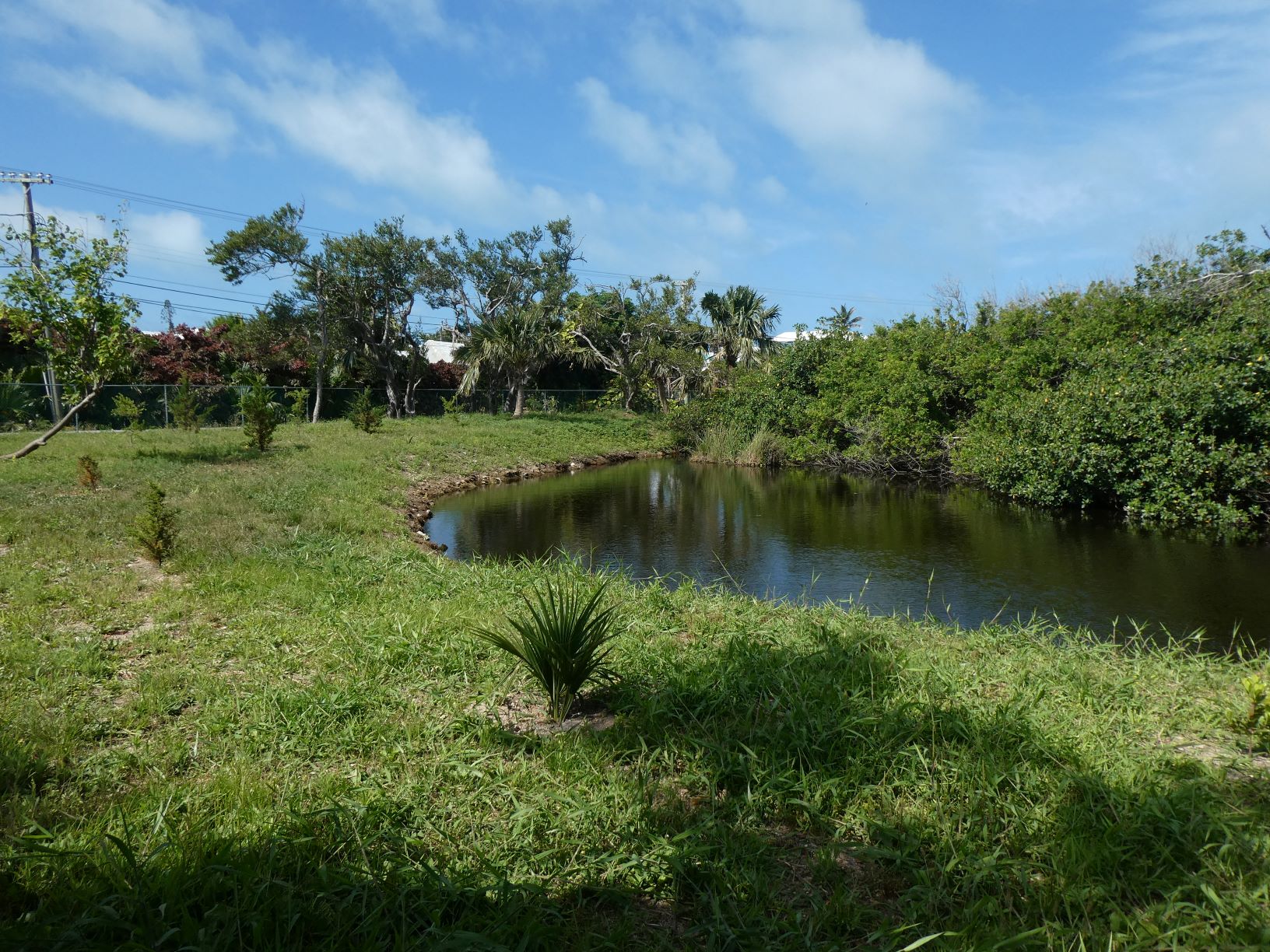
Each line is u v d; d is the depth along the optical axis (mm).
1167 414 11617
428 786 3225
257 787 3158
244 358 29781
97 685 4363
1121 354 13492
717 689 4324
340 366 31922
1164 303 14594
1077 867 2645
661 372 35031
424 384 36219
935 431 18047
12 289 12320
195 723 3920
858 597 7883
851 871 2758
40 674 4406
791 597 7945
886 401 19031
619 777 3355
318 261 28859
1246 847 2691
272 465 14555
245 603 6043
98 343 13148
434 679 4680
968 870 2625
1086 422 12500
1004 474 14617
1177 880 2553
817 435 21609
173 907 2311
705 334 35969
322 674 4648
